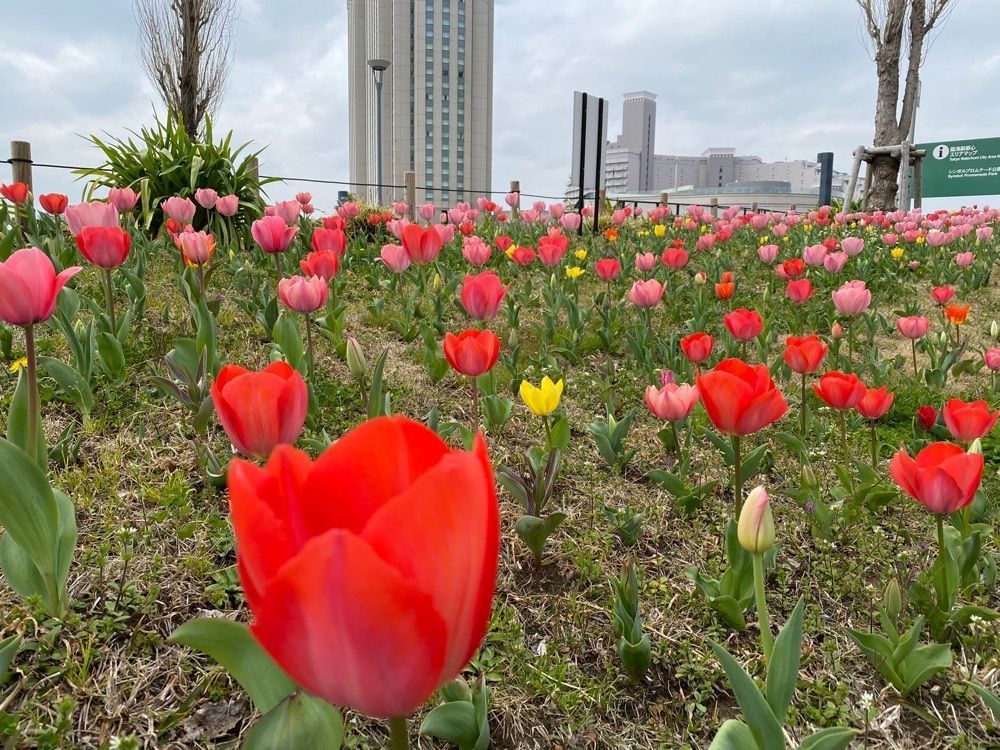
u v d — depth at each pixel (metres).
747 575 2.56
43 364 3.07
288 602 0.61
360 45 127.75
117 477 2.87
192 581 2.40
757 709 1.33
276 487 0.70
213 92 17.97
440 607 0.63
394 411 3.97
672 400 3.04
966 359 5.77
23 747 1.70
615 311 5.96
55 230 6.34
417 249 5.20
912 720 2.24
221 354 4.31
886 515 3.49
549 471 2.76
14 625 2.01
